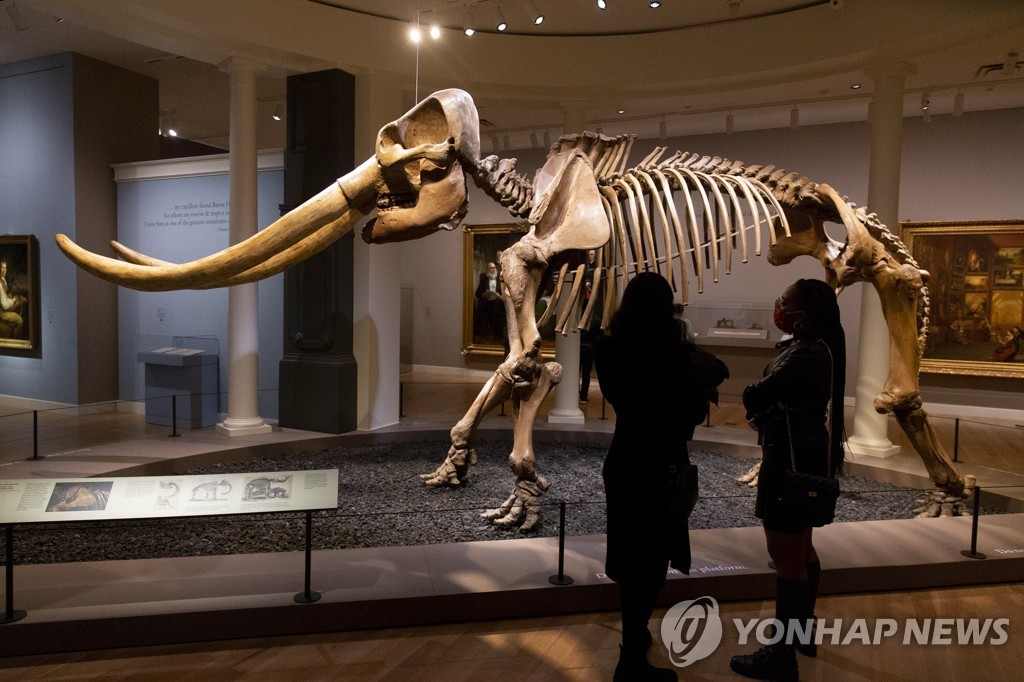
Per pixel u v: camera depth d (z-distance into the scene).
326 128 6.67
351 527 4.55
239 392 6.64
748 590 3.48
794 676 2.69
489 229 11.40
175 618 2.96
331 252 6.79
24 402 8.34
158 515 2.97
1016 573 3.78
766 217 4.51
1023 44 5.94
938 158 8.98
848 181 9.34
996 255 8.73
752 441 6.83
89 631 2.90
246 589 3.22
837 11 6.18
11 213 8.25
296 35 6.26
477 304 11.65
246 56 6.36
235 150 6.42
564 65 7.12
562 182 4.50
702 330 9.99
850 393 9.49
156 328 8.02
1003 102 8.30
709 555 3.72
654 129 9.65
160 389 7.14
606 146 4.86
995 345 8.78
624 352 2.62
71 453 5.73
